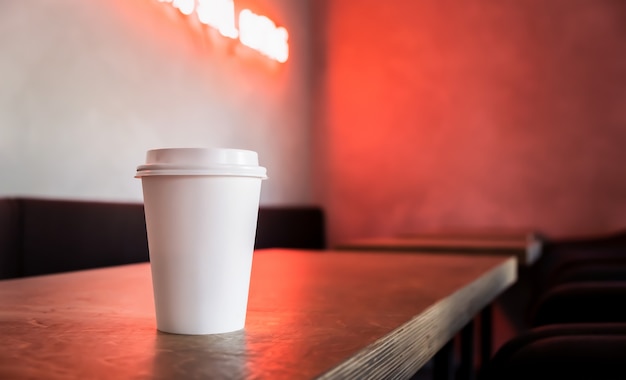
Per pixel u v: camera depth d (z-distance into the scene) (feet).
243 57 8.80
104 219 5.50
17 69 5.01
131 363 1.34
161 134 6.88
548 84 9.82
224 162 1.61
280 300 2.37
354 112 11.02
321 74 11.21
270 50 9.65
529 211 9.84
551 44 9.83
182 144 7.27
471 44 10.30
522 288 9.89
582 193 9.56
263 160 9.48
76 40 5.63
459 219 10.25
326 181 11.15
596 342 2.63
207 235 1.63
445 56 10.46
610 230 9.40
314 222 10.46
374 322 1.86
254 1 9.16
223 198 1.63
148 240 1.71
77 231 5.18
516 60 10.01
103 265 5.47
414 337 1.93
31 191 5.16
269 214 8.95
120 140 6.22
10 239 4.53
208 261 1.64
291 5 10.52
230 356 1.40
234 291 1.69
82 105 5.72
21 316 2.00
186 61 7.36
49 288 2.78
